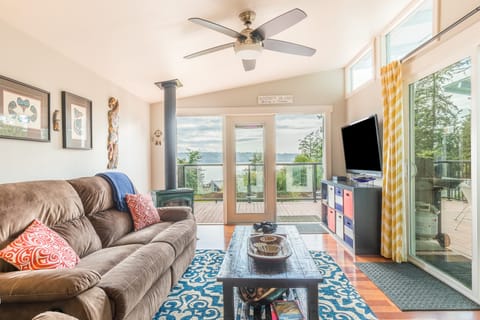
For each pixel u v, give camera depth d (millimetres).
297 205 5812
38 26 2240
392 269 2832
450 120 2434
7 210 1713
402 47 3207
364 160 3797
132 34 2627
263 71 4391
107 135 3641
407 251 3049
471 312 2057
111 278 1620
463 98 2273
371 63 3852
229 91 4969
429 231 2779
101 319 1384
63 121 2752
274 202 4988
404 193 2971
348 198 3441
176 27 2623
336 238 3926
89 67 3199
